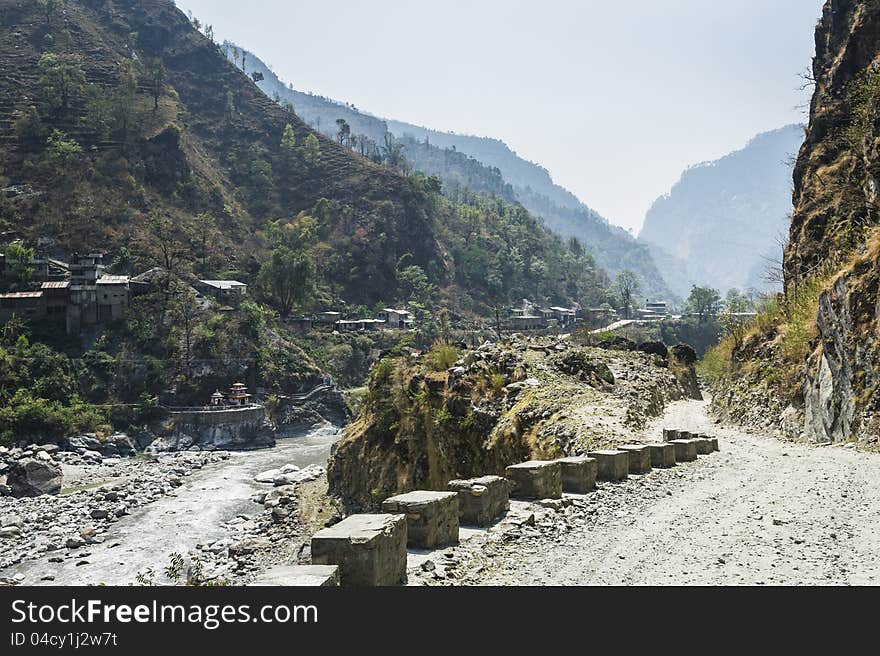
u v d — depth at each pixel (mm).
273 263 156250
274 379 119125
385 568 8672
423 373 41594
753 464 21578
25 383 100062
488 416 32906
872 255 26562
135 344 114750
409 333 165250
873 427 23312
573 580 9828
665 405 44000
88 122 180125
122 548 43906
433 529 10844
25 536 47031
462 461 33281
